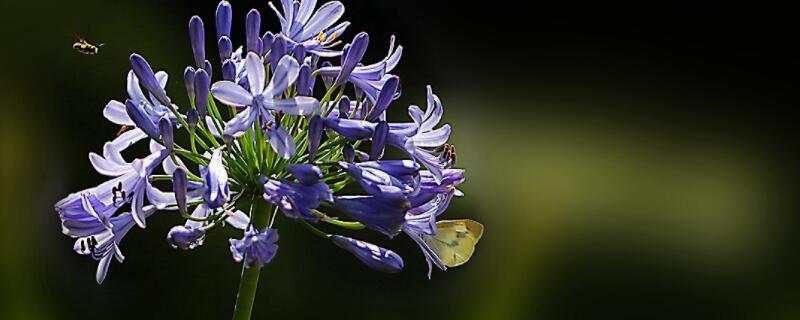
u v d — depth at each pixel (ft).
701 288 6.63
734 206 7.17
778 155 7.59
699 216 6.95
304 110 4.26
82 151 6.37
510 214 6.70
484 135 7.38
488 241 6.52
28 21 6.50
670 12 7.82
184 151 4.32
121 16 6.66
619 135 7.62
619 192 6.95
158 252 6.11
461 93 7.59
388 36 7.54
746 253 6.83
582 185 6.95
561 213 6.72
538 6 7.74
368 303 6.22
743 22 7.87
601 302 6.43
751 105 7.79
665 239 6.73
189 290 6.09
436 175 4.36
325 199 4.24
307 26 4.48
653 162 7.37
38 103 6.40
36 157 6.27
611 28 7.84
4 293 5.90
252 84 4.25
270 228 4.25
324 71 4.46
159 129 4.30
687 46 7.79
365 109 4.42
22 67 6.42
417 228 4.42
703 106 7.77
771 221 7.11
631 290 6.49
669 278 6.59
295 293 6.16
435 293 6.24
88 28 6.57
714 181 7.38
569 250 6.54
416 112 4.37
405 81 7.52
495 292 6.35
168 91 6.73
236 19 7.33
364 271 6.24
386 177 4.31
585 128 7.55
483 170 7.03
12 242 5.95
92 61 6.56
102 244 4.36
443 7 7.63
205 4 6.86
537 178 6.97
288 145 4.24
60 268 5.98
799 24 7.66
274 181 4.28
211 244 6.15
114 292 6.03
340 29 4.50
